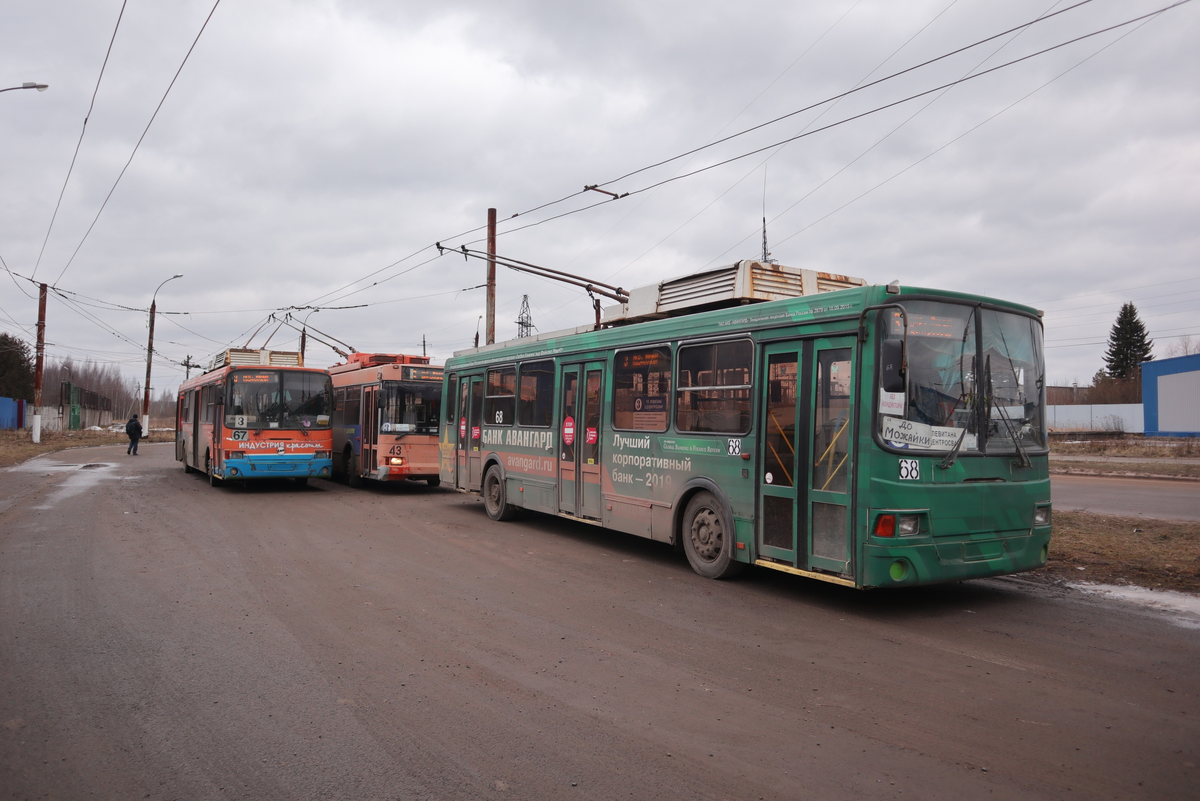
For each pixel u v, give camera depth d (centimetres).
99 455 3111
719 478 797
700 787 353
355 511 1374
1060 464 2569
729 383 793
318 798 339
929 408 652
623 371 966
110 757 379
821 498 679
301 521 1230
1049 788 354
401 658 538
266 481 2000
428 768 369
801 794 347
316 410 1700
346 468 1947
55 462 2639
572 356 1072
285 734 407
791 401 718
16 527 1131
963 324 682
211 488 1773
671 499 869
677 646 574
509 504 1229
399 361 1858
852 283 917
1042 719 438
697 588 773
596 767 372
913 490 633
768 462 739
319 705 449
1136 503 1499
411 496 1664
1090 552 925
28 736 404
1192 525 1112
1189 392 4131
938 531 643
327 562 885
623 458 955
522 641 582
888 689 486
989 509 671
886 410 632
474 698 463
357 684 485
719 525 807
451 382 1462
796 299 720
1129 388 6875
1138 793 349
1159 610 689
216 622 624
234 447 1612
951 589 772
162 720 425
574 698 465
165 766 369
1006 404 700
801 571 696
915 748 398
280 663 524
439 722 425
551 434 1112
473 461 1353
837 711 448
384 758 380
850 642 588
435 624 627
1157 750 396
